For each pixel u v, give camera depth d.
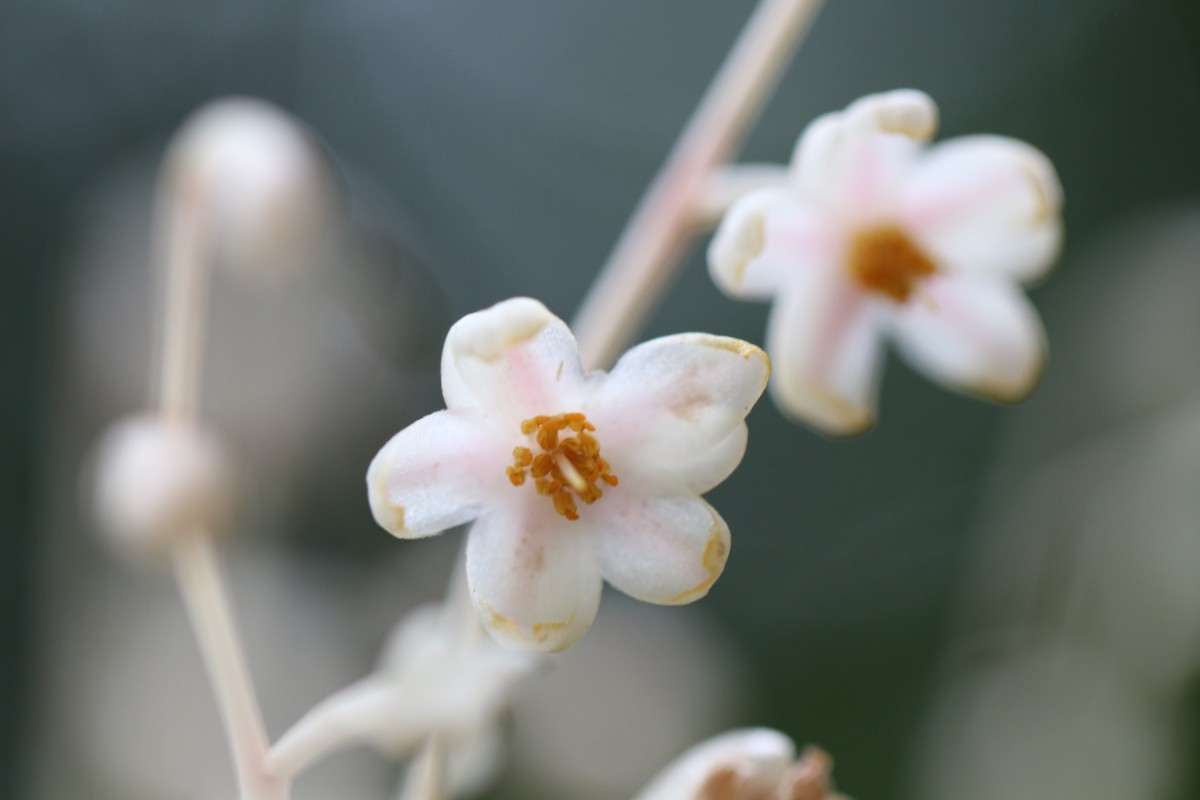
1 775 0.28
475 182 0.36
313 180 0.15
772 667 0.34
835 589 0.35
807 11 0.15
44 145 0.33
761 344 0.34
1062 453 0.28
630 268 0.14
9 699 0.29
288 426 0.22
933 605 0.34
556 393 0.13
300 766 0.13
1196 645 0.25
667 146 0.36
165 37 0.34
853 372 0.15
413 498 0.13
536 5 0.36
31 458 0.31
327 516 0.23
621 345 0.14
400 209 0.35
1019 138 0.35
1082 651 0.26
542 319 0.13
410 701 0.14
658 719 0.24
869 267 0.15
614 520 0.13
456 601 0.14
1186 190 0.35
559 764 0.23
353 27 0.36
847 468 0.36
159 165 0.24
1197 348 0.27
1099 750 0.25
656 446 0.13
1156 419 0.27
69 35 0.34
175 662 0.21
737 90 0.15
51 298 0.32
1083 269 0.33
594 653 0.24
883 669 0.34
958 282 0.15
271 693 0.22
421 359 0.22
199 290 0.15
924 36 0.36
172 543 0.15
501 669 0.14
